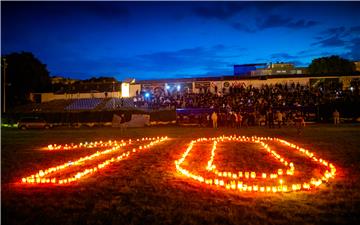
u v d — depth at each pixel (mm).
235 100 50062
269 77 53844
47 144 24625
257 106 46188
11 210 8781
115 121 47000
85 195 10023
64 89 64188
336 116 42906
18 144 24875
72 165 15281
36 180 11859
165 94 56531
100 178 12281
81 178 12328
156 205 8906
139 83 59062
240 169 13648
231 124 42156
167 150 19500
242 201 9125
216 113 44125
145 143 23797
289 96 49438
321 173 12711
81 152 19734
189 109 48281
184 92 57000
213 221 7664
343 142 22156
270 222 7559
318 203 8883
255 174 12664
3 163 16047
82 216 8211
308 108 46125
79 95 61781
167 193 10039
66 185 11312
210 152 18547
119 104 54969
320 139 24281
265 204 8820
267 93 51000
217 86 55719
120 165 14898
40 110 56469
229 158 16406
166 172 13195
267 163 14953
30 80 72125
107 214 8297
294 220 7668
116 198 9641
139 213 8305
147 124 46594
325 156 16469
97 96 60625
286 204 8812
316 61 71125
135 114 48344
